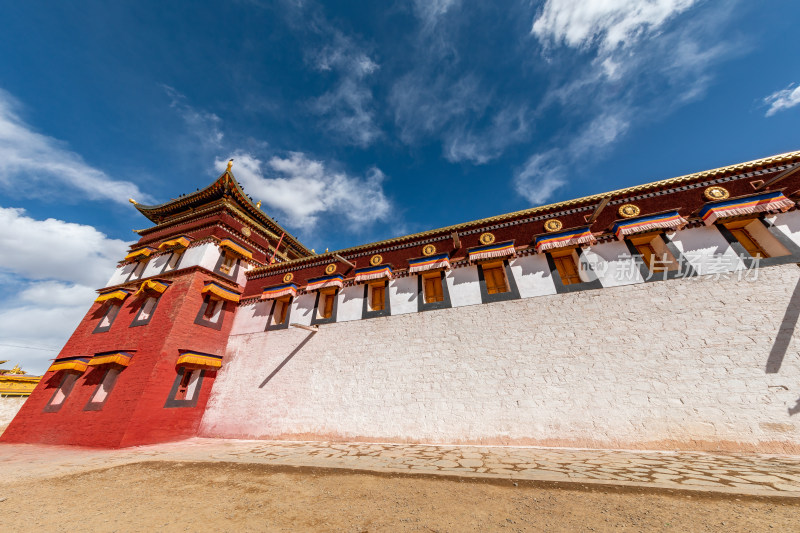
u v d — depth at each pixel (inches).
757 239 336.5
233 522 146.9
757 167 358.0
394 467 233.1
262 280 569.0
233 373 477.7
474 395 343.6
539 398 320.5
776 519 125.6
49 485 212.7
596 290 352.2
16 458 304.2
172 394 419.8
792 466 202.4
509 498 163.5
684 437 268.7
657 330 313.3
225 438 416.8
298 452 307.4
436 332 395.2
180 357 435.8
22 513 162.2
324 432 379.2
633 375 302.4
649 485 168.9
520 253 410.0
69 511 164.7
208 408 456.8
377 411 371.9
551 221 420.5
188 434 423.5
